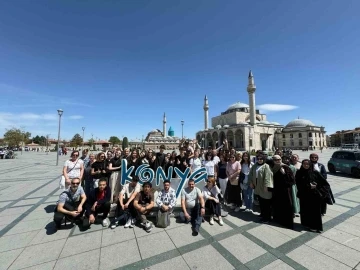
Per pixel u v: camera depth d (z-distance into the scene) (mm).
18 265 3811
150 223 5375
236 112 77750
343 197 8219
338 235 4949
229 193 7172
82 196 5672
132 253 4230
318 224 5172
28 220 6020
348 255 4078
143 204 5762
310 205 5332
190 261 3926
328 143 121812
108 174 7266
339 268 3670
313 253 4172
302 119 88875
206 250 4328
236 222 5910
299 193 5625
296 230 5305
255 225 5668
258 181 6074
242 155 7504
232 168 7176
